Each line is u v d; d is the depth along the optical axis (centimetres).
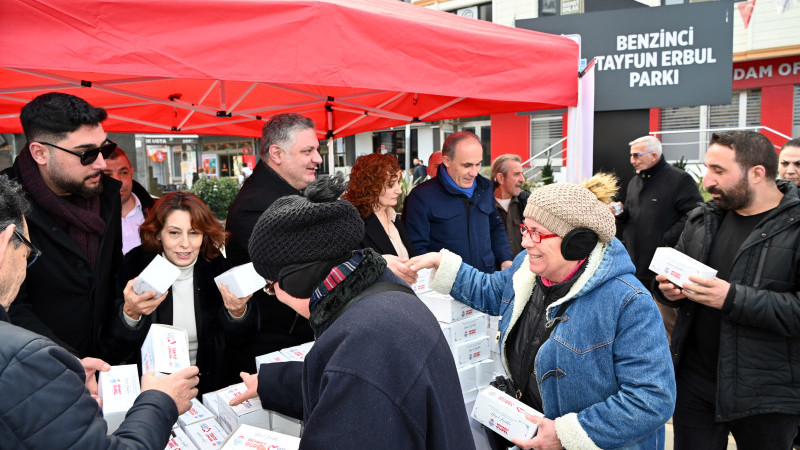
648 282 432
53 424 88
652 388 136
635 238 439
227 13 178
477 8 1445
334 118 544
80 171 178
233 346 230
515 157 409
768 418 201
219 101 437
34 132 172
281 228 100
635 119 429
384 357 93
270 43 185
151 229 199
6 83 278
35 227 176
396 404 91
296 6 188
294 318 231
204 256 213
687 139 1195
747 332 196
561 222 143
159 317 196
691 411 220
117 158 319
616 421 136
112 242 200
